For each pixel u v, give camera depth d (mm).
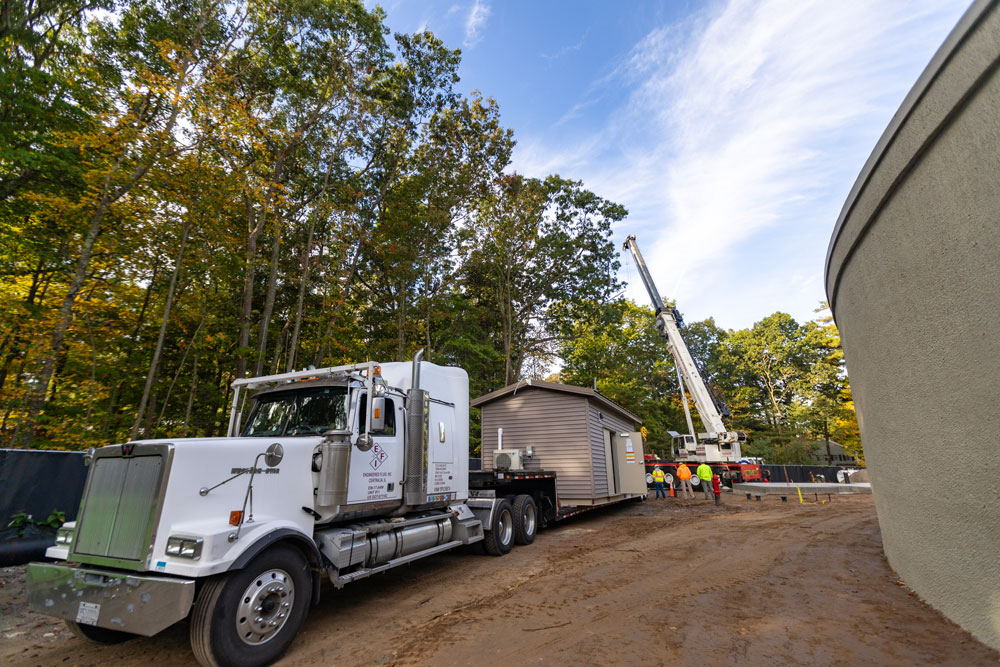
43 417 11711
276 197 15758
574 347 31875
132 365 14727
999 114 3127
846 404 36938
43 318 11141
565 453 13500
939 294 3957
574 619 4957
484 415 14711
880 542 8242
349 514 5648
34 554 7355
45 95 11742
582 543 9766
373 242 21969
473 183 25312
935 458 4258
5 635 4863
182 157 11781
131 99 11547
